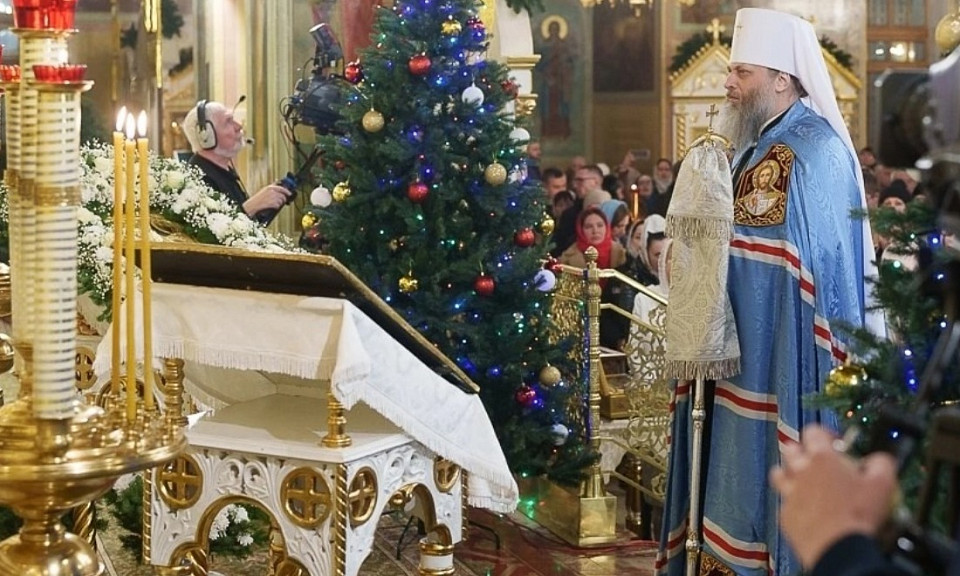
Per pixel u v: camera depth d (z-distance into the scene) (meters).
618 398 7.96
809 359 4.50
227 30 11.01
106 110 11.21
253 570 5.33
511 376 6.29
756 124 4.75
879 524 1.55
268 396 4.33
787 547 4.52
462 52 6.29
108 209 5.32
